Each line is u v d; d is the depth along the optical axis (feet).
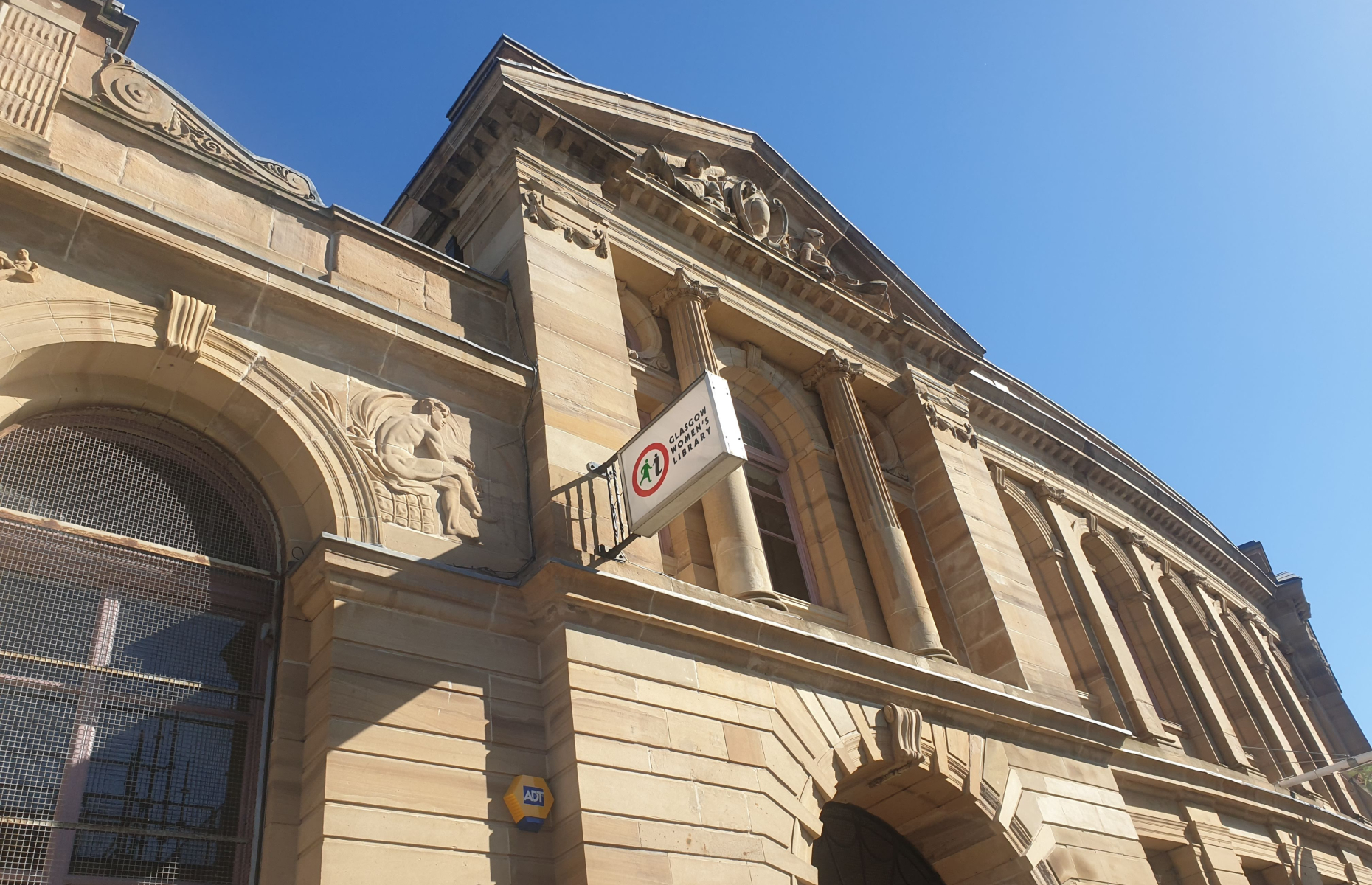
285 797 27.50
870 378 58.95
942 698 42.86
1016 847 41.98
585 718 30.73
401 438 34.68
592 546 35.50
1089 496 79.00
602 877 28.07
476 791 28.94
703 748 33.01
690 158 56.34
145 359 30.89
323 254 37.73
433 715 29.40
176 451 32.19
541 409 38.06
